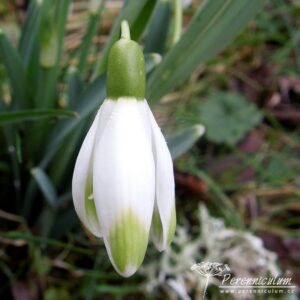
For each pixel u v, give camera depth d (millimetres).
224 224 131
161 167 58
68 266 114
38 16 103
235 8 78
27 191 109
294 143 154
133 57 57
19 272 112
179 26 101
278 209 137
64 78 122
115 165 54
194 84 161
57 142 96
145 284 114
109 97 58
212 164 146
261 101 168
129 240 54
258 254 120
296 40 169
